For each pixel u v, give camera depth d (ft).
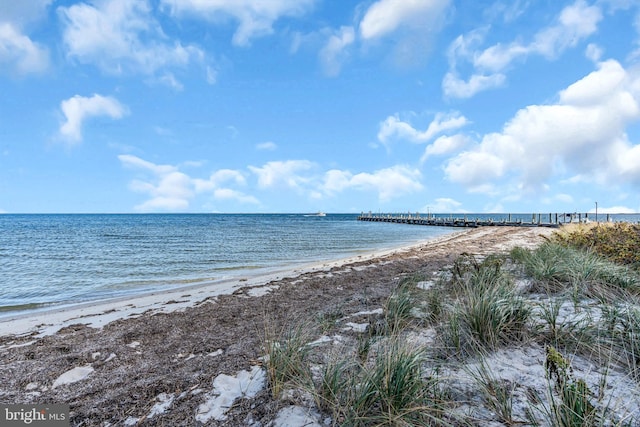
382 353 9.81
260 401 9.02
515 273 21.48
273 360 10.44
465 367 9.57
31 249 68.44
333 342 12.82
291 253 61.72
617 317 11.57
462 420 7.45
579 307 13.83
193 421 8.43
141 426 8.36
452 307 14.06
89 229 151.02
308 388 9.05
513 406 7.93
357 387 8.77
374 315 16.30
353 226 183.93
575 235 32.78
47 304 26.68
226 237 102.99
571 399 7.26
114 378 11.26
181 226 181.88
